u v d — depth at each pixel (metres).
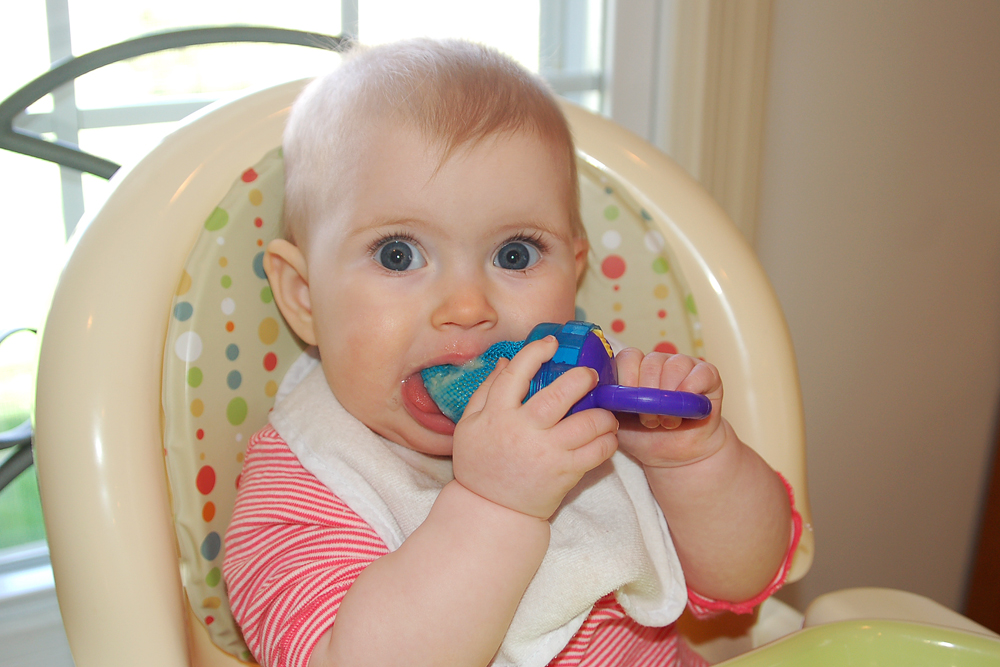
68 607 0.42
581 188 0.66
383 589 0.44
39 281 0.92
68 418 0.43
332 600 0.46
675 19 0.95
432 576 0.44
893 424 1.31
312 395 0.56
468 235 0.50
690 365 0.52
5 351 0.93
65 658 0.90
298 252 0.55
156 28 0.90
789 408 0.63
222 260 0.52
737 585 0.58
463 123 0.50
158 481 0.45
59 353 0.44
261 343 0.56
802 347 1.18
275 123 0.56
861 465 1.30
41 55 0.85
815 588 1.30
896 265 1.23
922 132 1.19
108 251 0.47
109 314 0.46
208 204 0.52
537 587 0.49
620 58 0.98
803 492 0.62
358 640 0.43
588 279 0.67
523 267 0.53
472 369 0.50
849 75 1.09
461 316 0.49
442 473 0.58
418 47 0.56
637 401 0.41
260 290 0.55
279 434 0.54
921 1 1.13
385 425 0.54
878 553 1.36
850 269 1.19
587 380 0.42
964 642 0.44
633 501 0.59
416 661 0.43
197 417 0.50
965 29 1.19
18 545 0.97
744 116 1.00
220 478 0.52
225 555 0.50
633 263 0.67
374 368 0.51
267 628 0.46
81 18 0.86
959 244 1.29
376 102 0.51
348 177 0.51
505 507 0.44
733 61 0.97
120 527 0.42
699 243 0.66
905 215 1.21
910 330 1.28
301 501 0.51
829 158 1.11
